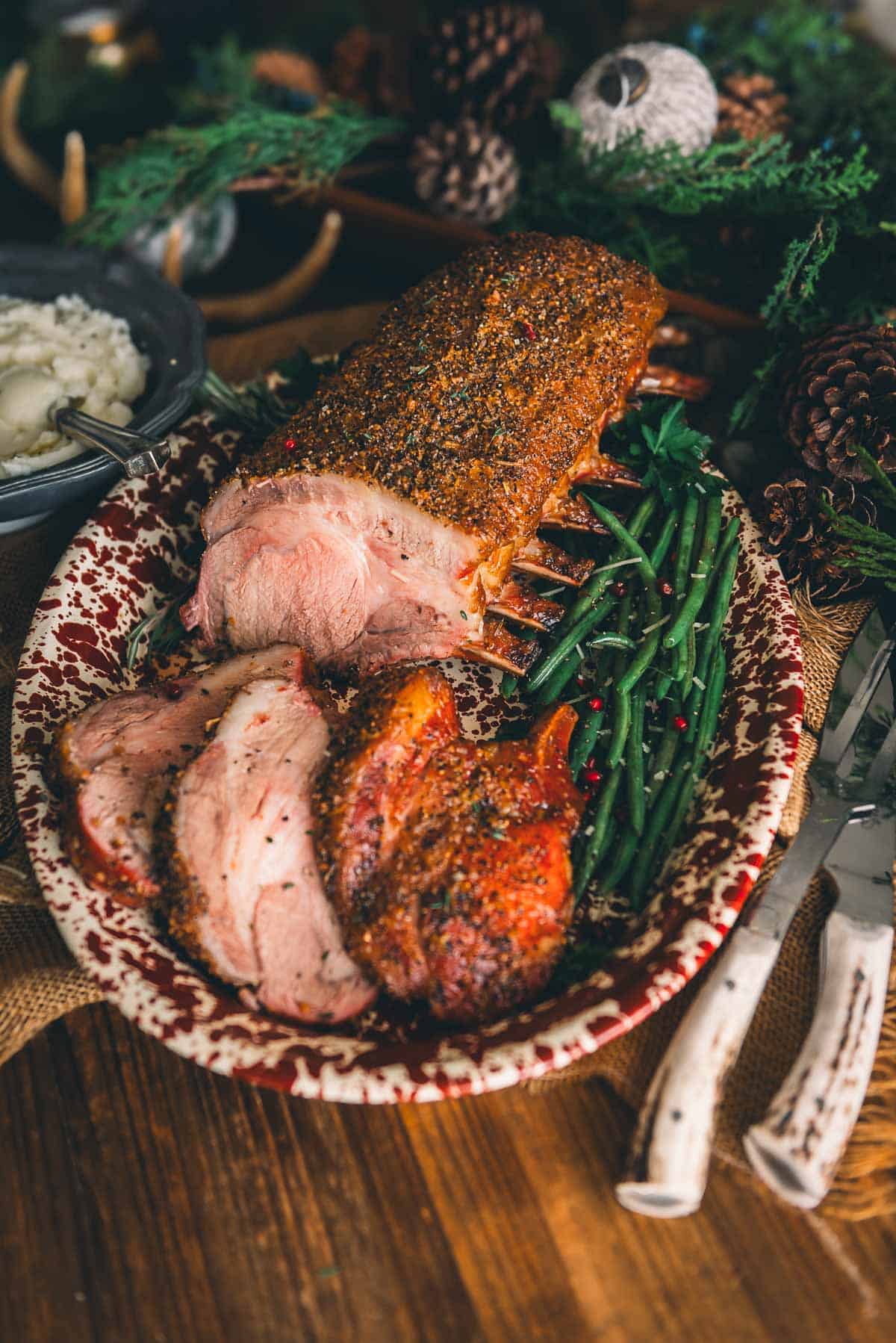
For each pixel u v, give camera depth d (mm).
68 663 706
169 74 1143
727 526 745
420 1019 616
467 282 761
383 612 716
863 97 940
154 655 737
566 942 632
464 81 937
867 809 659
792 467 770
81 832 622
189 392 771
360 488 688
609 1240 596
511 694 718
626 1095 616
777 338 830
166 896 616
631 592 734
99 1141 617
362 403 714
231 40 1055
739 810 641
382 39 1010
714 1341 575
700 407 838
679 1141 571
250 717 643
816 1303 583
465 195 907
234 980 610
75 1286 587
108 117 1053
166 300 839
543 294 750
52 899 618
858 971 604
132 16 1139
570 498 743
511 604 721
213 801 620
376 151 998
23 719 677
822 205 831
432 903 592
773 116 928
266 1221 600
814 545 746
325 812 610
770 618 706
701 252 909
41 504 737
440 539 681
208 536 726
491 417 702
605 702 697
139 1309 583
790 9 1003
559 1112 624
